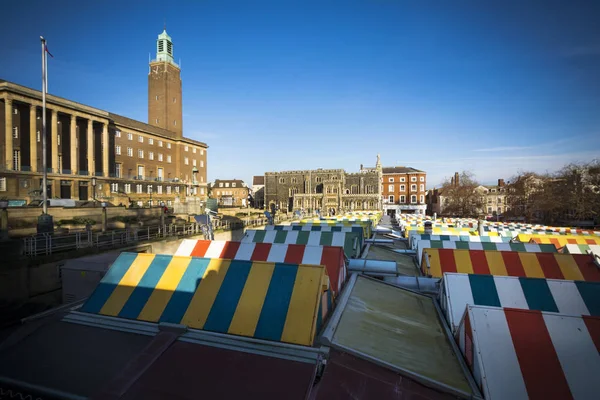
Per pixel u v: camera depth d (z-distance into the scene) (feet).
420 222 154.51
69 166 193.88
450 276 35.76
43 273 56.44
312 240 69.36
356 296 36.52
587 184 214.48
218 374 22.00
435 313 35.70
